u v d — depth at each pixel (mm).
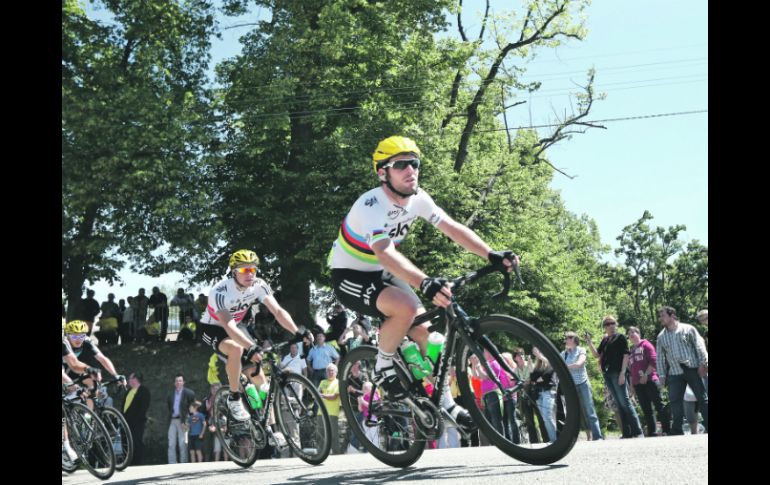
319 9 18875
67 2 17656
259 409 5160
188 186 17172
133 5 18062
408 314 3203
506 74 21266
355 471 3371
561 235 39000
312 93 18266
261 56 18062
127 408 10180
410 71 19234
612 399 8602
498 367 2814
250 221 18938
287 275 19312
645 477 2074
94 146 16453
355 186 17516
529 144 23391
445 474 2719
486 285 19172
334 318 13414
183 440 11070
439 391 3123
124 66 18562
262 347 5113
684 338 7625
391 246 3176
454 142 20219
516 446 2754
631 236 59562
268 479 3324
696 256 58312
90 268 18250
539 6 21281
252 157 19438
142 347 17297
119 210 17094
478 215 20922
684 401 8133
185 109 17312
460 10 20422
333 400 6922
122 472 5715
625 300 58656
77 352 6129
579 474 2244
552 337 22781
